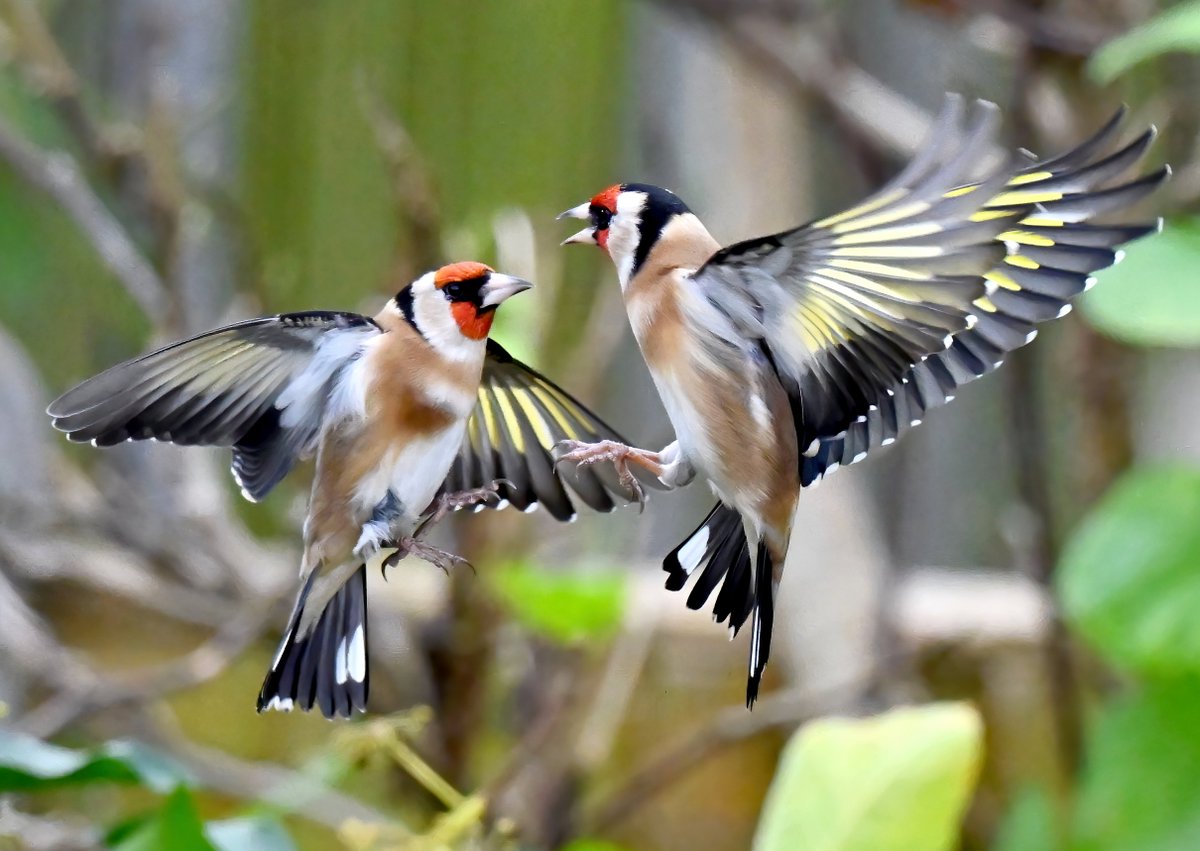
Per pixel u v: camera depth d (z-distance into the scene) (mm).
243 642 3859
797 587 3945
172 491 3924
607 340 3885
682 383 3652
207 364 3652
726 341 3646
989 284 3604
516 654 3869
